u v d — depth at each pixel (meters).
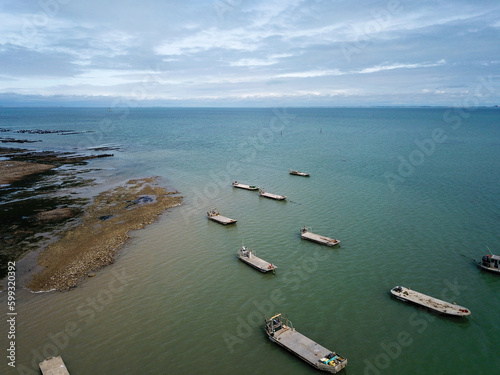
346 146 144.62
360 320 34.41
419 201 68.62
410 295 37.19
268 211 66.69
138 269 45.09
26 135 191.88
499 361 28.98
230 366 28.98
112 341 31.92
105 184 87.88
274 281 42.00
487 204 65.31
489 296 37.53
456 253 46.81
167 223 61.47
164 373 28.31
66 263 45.97
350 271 43.50
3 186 84.88
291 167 105.94
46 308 36.84
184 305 37.41
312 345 30.58
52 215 64.06
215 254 49.34
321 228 57.16
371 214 62.41
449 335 32.09
